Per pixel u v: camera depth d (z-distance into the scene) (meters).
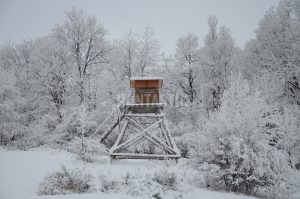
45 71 22.81
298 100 18.48
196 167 11.51
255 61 21.50
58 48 24.14
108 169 11.94
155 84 17.09
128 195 7.97
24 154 14.40
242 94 11.62
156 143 15.30
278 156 10.34
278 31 20.28
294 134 13.11
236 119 10.95
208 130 11.34
